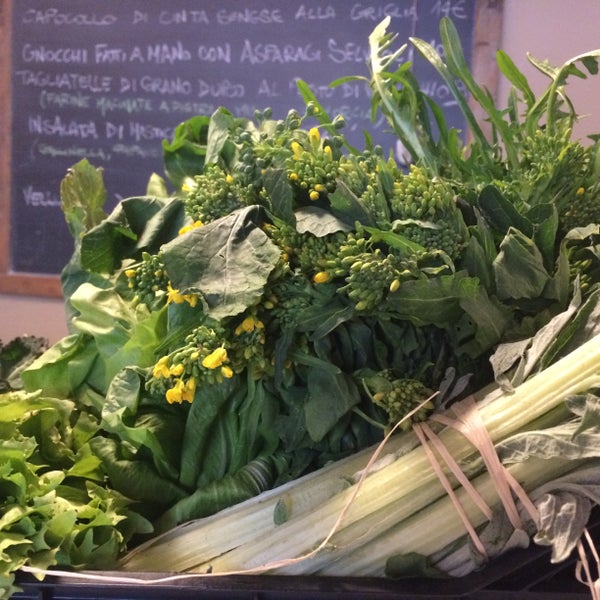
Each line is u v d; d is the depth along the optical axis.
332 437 0.64
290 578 0.56
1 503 0.58
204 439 0.67
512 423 0.58
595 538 0.60
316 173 0.62
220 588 0.55
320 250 0.61
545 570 0.57
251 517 0.62
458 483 0.58
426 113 0.78
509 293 0.62
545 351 0.60
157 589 0.56
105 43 1.17
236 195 0.65
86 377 0.74
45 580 0.56
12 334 1.24
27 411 0.67
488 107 0.72
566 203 0.68
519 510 0.56
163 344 0.64
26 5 1.18
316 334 0.61
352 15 1.09
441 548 0.58
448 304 0.61
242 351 0.61
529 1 1.01
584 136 1.01
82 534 0.61
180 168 0.88
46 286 1.21
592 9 0.99
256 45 1.13
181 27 1.15
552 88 0.72
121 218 0.77
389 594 0.54
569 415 0.58
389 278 0.58
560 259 0.63
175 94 1.17
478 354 0.63
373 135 1.11
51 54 1.19
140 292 0.65
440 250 0.60
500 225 0.66
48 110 1.20
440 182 0.63
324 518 0.59
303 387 0.65
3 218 1.23
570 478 0.55
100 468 0.68
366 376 0.63
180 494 0.69
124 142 1.19
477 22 1.04
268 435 0.67
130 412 0.67
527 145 0.69
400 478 0.59
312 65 1.12
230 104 1.15
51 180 1.21
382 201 0.61
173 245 0.59
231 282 0.57
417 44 0.74
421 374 0.64
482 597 0.55
